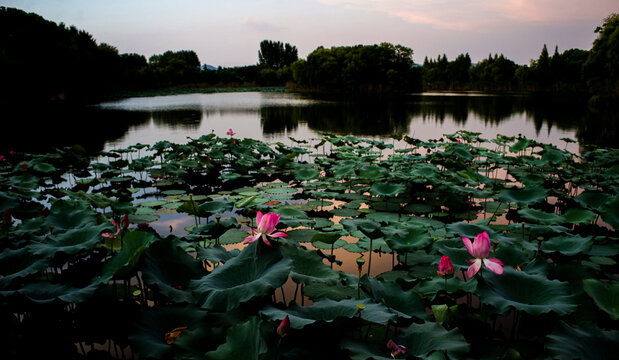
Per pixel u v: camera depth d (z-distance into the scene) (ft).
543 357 8.04
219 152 32.42
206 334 7.43
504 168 32.45
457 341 7.29
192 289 8.04
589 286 9.02
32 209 16.67
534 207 21.79
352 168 24.88
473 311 10.71
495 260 8.46
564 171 26.78
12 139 45.83
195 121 69.36
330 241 12.27
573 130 57.82
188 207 14.51
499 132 55.72
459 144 32.83
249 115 81.92
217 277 8.38
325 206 21.66
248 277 8.39
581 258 13.74
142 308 10.44
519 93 226.58
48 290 8.57
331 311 7.89
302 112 90.12
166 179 28.32
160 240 9.53
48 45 112.78
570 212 15.53
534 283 8.86
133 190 24.34
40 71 110.93
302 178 24.13
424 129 59.62
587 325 7.50
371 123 68.13
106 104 114.11
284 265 8.28
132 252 9.61
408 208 21.33
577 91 221.46
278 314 7.52
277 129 58.85
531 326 9.46
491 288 8.71
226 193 24.13
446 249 11.48
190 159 33.04
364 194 24.56
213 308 7.36
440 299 11.44
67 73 122.72
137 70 213.25
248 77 325.83
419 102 132.46
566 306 7.88
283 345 7.52
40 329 9.43
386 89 229.45
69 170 31.14
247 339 6.42
